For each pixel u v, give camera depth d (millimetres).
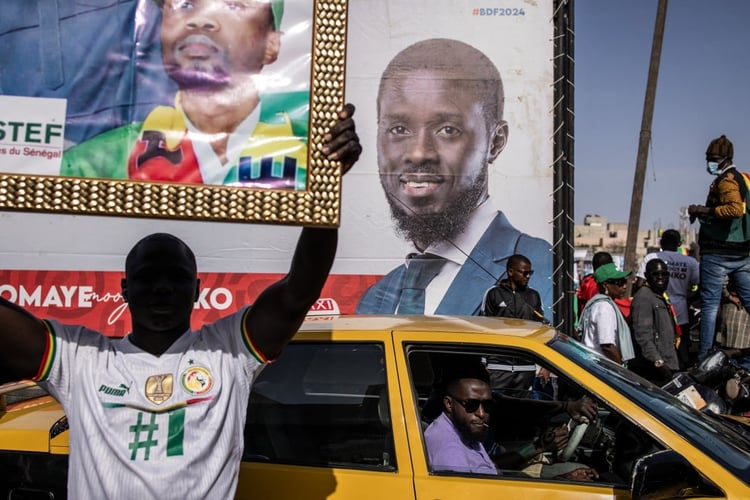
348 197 5406
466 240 5434
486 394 3223
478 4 5391
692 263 8234
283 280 2320
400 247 5430
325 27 2072
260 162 2043
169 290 2188
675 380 5066
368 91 5395
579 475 3090
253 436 3158
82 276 5320
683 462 2764
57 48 2041
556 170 5410
